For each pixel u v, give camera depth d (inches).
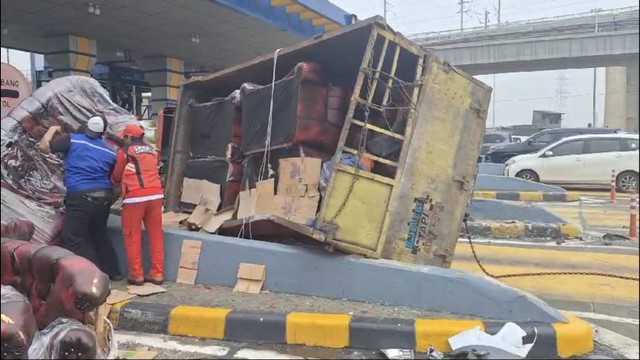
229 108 286.0
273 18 661.9
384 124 223.8
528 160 686.5
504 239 379.9
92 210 213.5
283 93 241.0
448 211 231.6
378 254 211.6
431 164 225.9
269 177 246.7
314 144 231.9
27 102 219.1
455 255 328.5
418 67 221.3
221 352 177.0
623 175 646.5
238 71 282.5
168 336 190.2
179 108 324.2
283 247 214.1
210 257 222.1
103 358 156.3
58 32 629.9
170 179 318.0
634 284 257.4
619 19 1268.5
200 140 313.3
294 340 182.1
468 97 235.0
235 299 204.4
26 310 148.9
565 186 670.5
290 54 248.7
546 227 386.6
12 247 166.4
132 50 778.2
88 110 235.9
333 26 768.3
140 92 837.2
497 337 170.2
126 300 203.9
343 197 208.5
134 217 216.2
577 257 318.3
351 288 202.8
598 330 198.2
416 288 194.4
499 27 1540.4
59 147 212.7
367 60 209.8
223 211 264.8
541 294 243.4
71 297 155.1
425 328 175.5
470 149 237.5
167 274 228.4
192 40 714.2
